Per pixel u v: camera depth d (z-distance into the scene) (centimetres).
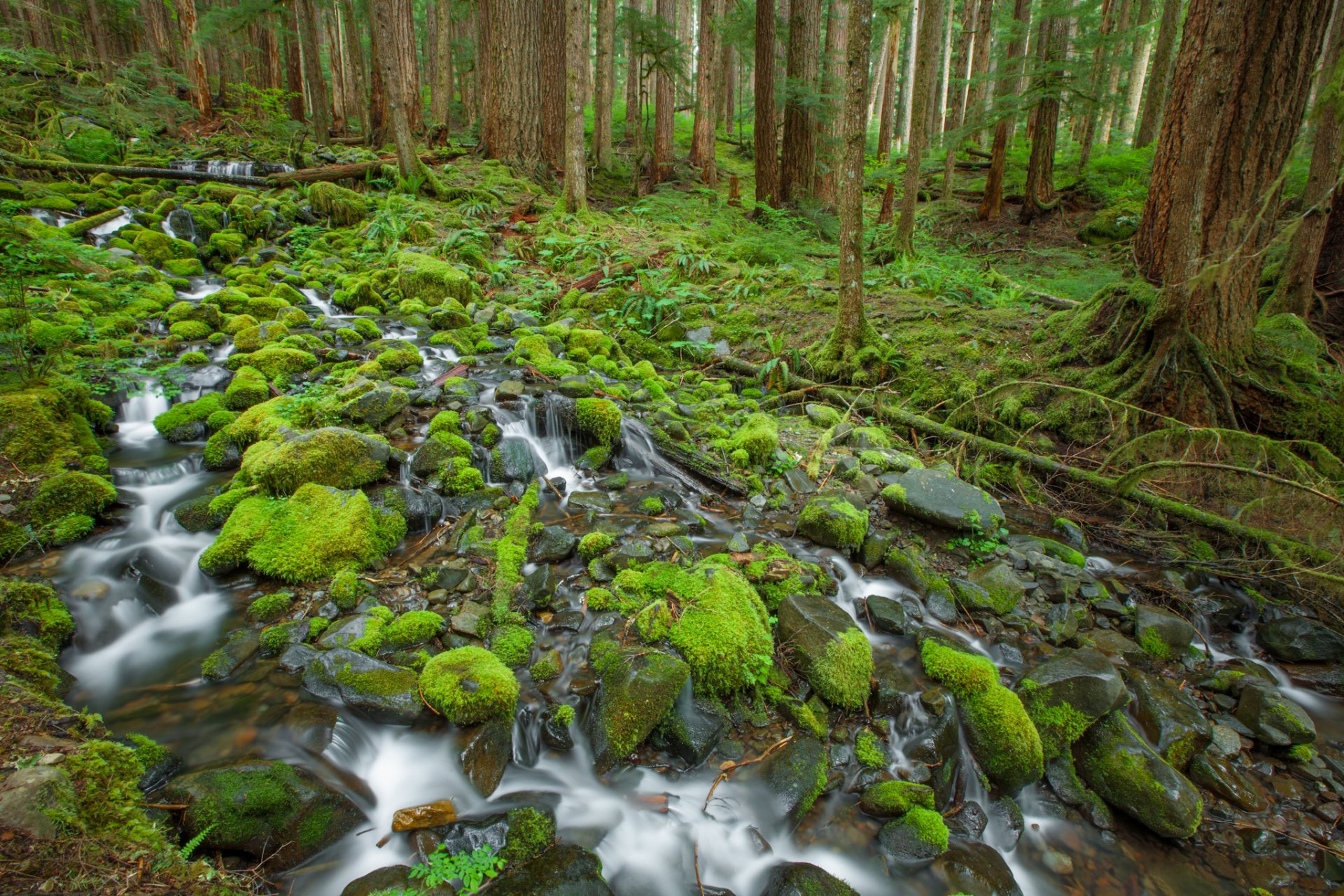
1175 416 607
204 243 934
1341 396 597
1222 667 443
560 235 1100
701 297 944
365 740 306
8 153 1044
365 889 245
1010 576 468
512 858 267
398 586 402
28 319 538
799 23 1306
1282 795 358
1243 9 542
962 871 298
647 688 327
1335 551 492
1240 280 607
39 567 375
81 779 236
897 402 729
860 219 734
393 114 1211
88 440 483
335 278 917
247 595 386
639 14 1659
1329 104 502
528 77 1472
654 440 595
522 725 323
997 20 1858
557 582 420
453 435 527
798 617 398
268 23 1616
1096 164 1664
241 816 256
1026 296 893
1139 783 344
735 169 2123
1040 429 662
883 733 357
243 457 482
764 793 315
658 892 275
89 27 1866
